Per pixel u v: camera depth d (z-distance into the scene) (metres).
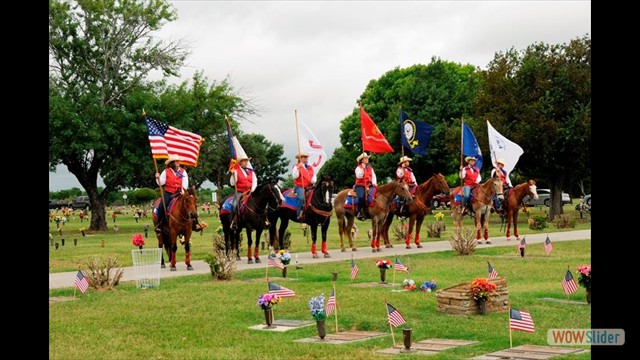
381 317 13.41
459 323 12.85
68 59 49.25
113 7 49.31
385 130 66.75
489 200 30.33
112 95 49.03
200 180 75.25
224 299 15.98
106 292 17.69
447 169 64.19
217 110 51.72
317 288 17.34
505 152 32.28
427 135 29.12
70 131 44.75
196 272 21.80
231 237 24.70
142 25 50.16
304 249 29.91
